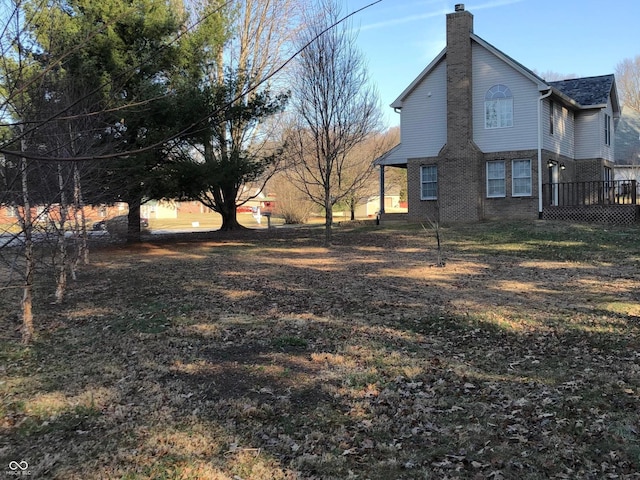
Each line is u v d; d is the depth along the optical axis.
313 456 3.95
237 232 25.00
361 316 8.14
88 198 12.73
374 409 4.80
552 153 22.62
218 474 3.70
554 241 15.81
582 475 3.64
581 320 7.62
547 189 21.70
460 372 5.75
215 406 4.91
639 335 6.82
